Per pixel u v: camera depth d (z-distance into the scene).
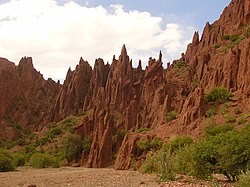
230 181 32.31
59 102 176.12
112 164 94.12
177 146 57.75
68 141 108.12
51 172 65.12
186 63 144.00
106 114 99.94
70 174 55.44
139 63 163.00
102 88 157.00
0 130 171.12
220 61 106.75
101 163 93.75
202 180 33.97
